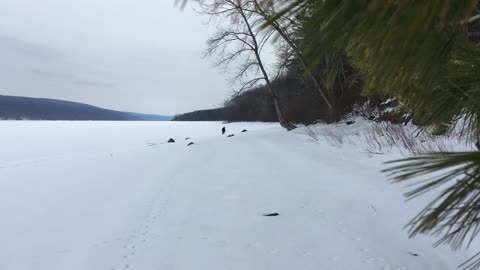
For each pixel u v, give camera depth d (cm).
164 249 443
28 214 678
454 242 91
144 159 1362
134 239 491
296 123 2220
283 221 503
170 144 1914
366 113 1501
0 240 541
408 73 98
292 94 2297
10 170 1288
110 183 921
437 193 482
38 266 440
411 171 77
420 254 366
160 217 577
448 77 117
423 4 62
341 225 466
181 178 886
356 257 378
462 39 110
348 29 77
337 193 604
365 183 632
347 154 930
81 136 3525
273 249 416
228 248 429
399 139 836
